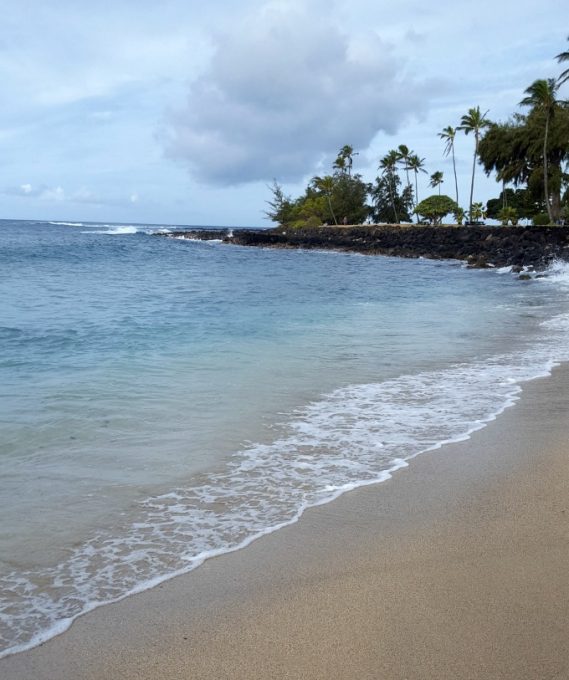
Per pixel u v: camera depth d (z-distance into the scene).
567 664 2.36
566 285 23.22
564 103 52.25
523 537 3.45
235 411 6.18
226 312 14.85
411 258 45.69
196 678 2.33
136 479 4.40
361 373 8.03
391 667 2.37
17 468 4.58
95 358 8.98
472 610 2.73
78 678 2.35
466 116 65.38
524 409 6.25
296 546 3.40
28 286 21.00
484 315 14.44
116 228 134.00
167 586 3.00
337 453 4.98
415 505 3.95
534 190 57.19
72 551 3.35
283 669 2.37
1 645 2.54
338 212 89.38
